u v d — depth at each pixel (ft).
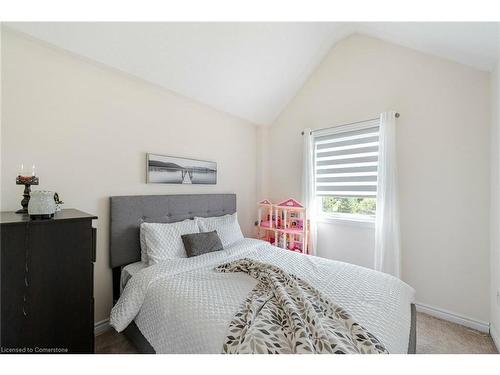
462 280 6.61
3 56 4.88
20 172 5.08
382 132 7.71
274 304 3.99
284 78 9.48
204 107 9.19
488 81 6.23
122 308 4.89
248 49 7.57
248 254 7.08
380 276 5.45
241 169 10.87
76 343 4.30
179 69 7.11
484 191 6.28
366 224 8.45
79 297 4.33
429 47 6.79
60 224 4.12
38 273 3.89
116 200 6.42
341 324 3.53
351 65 8.89
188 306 4.06
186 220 7.68
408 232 7.51
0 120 4.86
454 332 6.19
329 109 9.51
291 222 10.27
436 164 7.02
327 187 9.61
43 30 5.04
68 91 5.76
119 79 6.68
